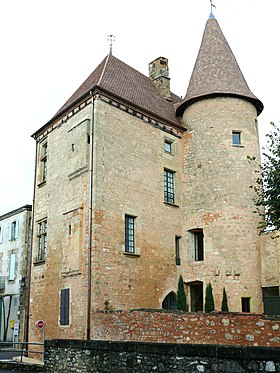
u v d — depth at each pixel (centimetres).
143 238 1814
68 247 1761
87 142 1778
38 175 2144
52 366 1115
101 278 1597
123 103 1883
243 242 1873
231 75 2127
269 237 1875
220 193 1939
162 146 2031
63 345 1094
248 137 2044
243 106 2075
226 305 1750
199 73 2189
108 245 1656
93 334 1540
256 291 1833
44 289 1883
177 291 1877
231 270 1828
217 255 1866
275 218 1347
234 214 1902
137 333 1453
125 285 1680
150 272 1803
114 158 1777
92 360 995
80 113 1870
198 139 2070
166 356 831
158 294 1811
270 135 1406
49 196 1994
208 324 1330
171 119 2139
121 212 1745
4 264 2962
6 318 2802
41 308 1875
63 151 1947
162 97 2345
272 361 680
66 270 1741
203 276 1883
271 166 1380
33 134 2223
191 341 1345
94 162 1706
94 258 1598
